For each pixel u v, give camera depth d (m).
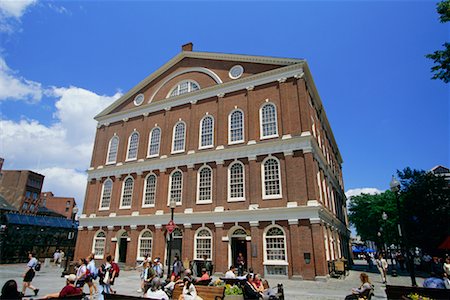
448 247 26.06
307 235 20.91
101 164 35.06
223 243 23.67
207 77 31.28
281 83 26.03
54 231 46.91
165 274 25.39
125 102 37.31
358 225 58.91
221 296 10.84
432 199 33.44
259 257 21.88
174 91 33.47
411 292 10.36
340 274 22.72
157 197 28.73
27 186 70.81
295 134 23.89
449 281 14.91
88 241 31.69
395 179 17.39
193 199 26.55
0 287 17.16
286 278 20.58
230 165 25.78
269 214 22.53
